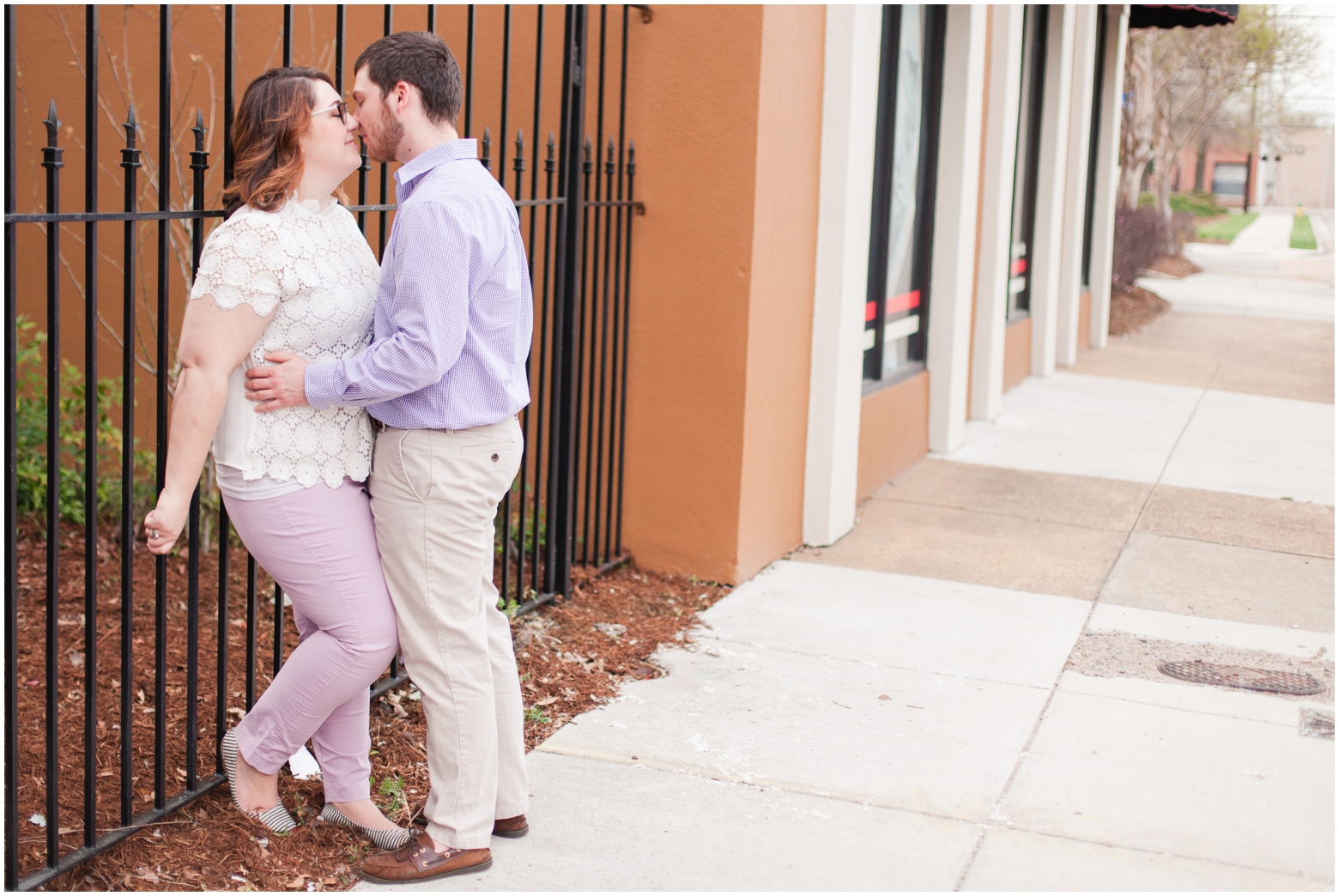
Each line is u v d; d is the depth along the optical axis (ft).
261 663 13.55
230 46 9.43
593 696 13.41
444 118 9.17
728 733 12.63
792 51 16.83
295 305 8.75
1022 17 30.99
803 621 16.02
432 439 9.07
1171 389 36.06
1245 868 10.27
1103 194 43.45
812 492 19.33
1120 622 16.42
